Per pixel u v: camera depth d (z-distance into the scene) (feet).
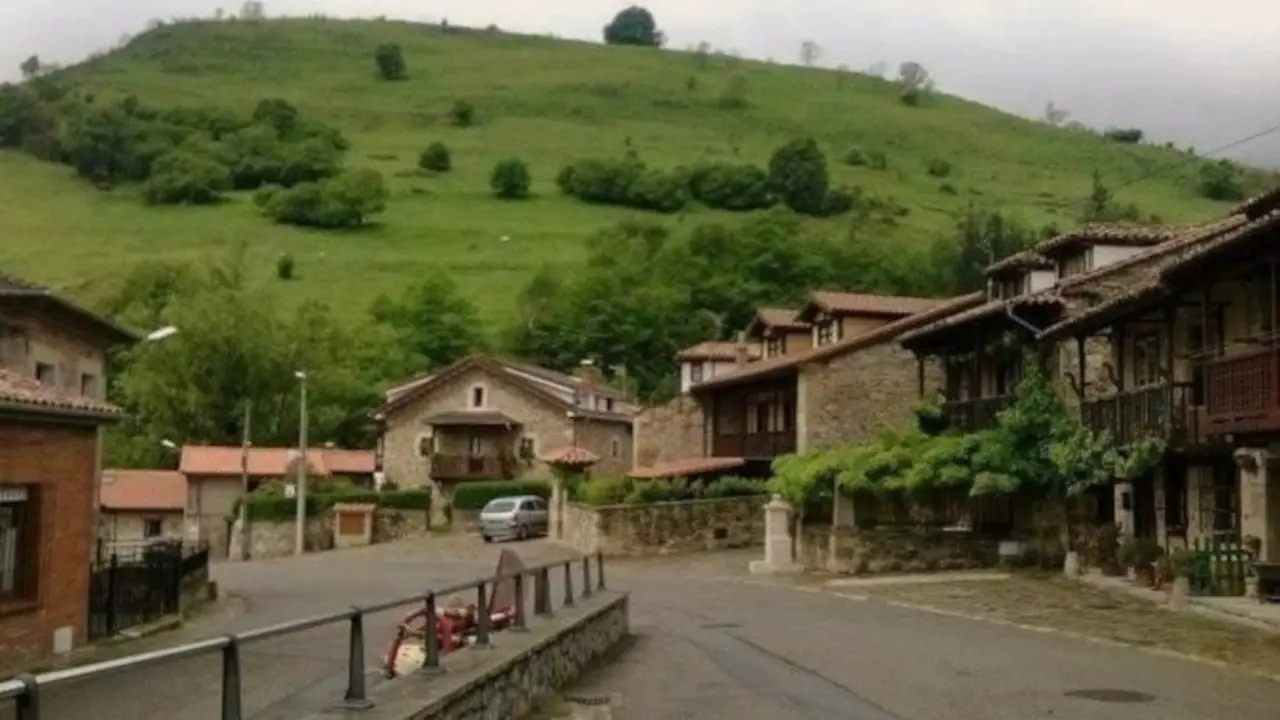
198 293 259.39
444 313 311.47
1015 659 60.18
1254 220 81.30
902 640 68.33
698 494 156.76
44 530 64.28
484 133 542.98
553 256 389.80
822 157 444.14
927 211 431.43
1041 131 588.50
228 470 224.12
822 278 304.30
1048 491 110.32
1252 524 83.82
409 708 30.19
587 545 150.41
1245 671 55.83
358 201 420.77
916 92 631.56
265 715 32.17
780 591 102.94
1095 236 119.44
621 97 609.01
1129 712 45.68
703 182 448.24
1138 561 91.76
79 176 474.08
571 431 220.64
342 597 104.68
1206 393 80.23
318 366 254.27
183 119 516.32
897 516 119.14
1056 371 111.65
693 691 50.62
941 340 130.11
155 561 84.79
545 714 44.01
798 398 149.38
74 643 67.62
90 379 104.63
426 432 227.40
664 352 299.58
